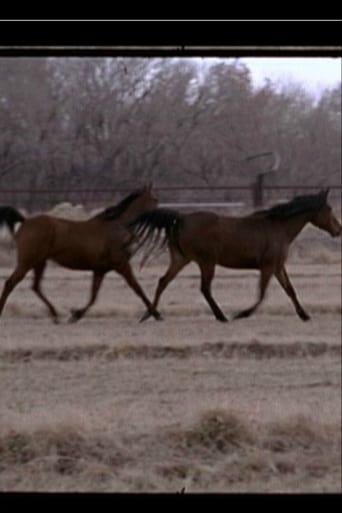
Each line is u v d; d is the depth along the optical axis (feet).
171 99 105.29
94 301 50.08
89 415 27.02
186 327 46.32
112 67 101.81
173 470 23.07
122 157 103.14
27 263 49.01
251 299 57.31
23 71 95.25
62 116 100.27
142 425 25.89
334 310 52.70
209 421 25.31
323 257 80.94
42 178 98.48
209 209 90.38
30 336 42.06
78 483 22.25
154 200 51.11
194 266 75.56
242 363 36.96
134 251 50.26
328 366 36.68
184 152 105.50
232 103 107.65
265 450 24.39
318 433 25.26
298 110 115.14
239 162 107.34
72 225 49.67
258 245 50.47
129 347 38.47
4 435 24.22
